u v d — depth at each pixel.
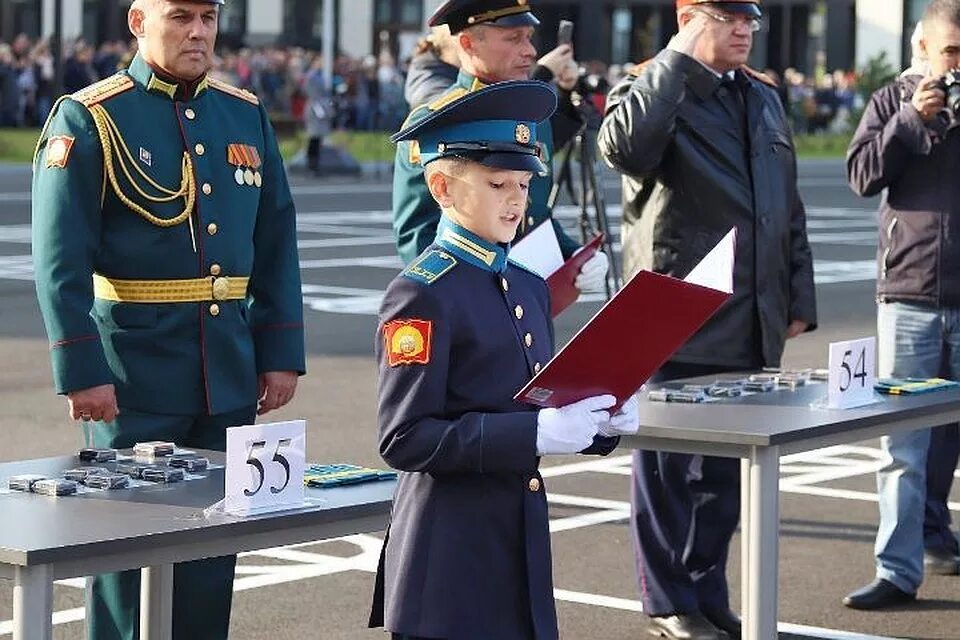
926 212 14.93
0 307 31.38
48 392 23.69
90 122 11.07
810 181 70.94
